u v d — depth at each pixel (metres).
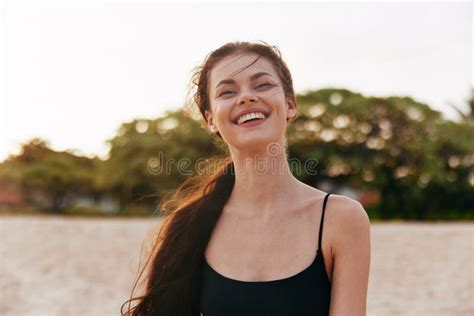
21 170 41.34
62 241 15.19
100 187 42.00
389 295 8.05
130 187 38.38
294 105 2.19
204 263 2.06
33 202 42.25
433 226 23.89
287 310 1.83
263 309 1.85
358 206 1.94
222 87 2.02
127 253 12.81
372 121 36.41
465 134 36.41
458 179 36.50
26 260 11.59
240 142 1.98
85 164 46.00
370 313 6.95
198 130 36.47
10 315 6.88
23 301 7.67
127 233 17.84
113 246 14.19
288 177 2.04
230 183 2.17
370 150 36.19
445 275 9.85
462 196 36.78
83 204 44.91
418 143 35.31
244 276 1.93
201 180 2.42
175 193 2.49
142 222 24.19
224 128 2.01
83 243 14.84
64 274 9.90
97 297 7.94
